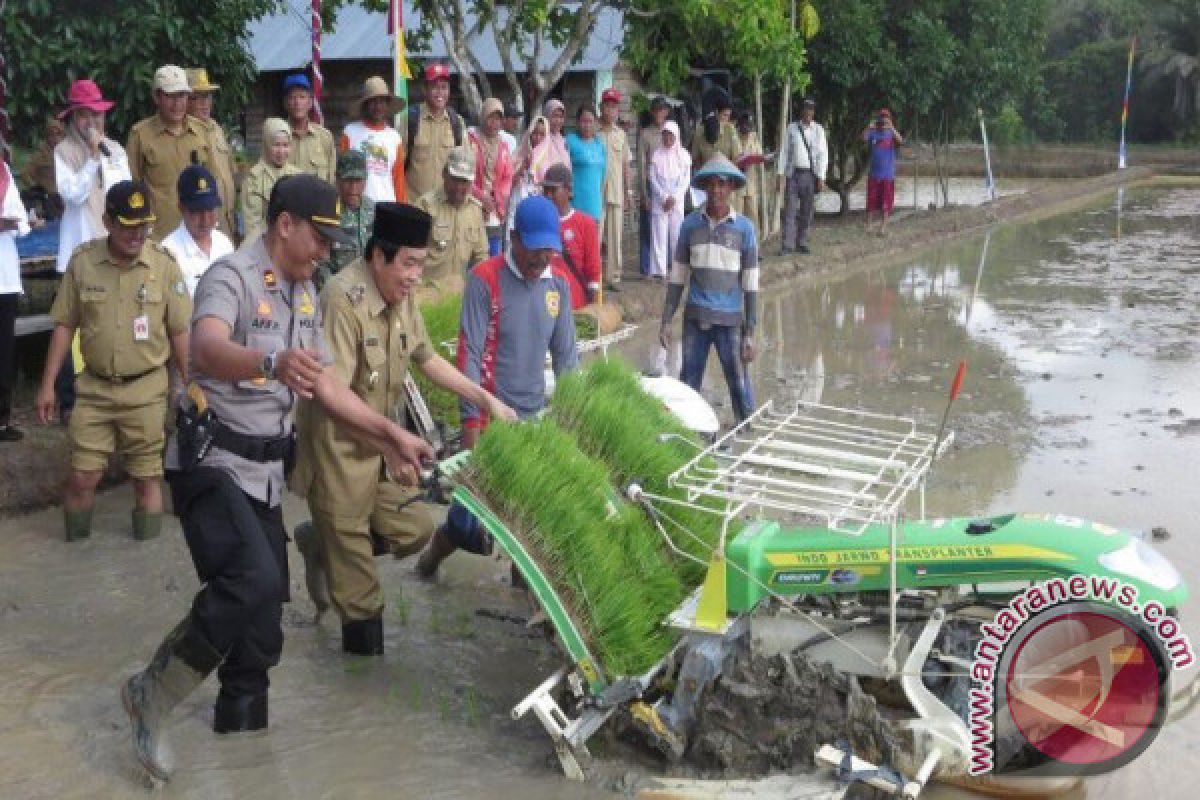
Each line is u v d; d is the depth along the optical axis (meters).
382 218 5.08
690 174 15.70
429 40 14.03
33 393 9.14
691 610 4.77
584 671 4.60
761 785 4.39
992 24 22.27
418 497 4.93
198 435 4.61
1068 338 12.62
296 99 9.17
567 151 13.12
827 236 19.91
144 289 6.64
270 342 4.64
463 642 5.78
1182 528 7.03
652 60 14.51
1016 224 23.47
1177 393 10.30
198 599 4.65
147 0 10.27
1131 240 20.81
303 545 5.84
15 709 5.07
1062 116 42.88
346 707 5.14
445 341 7.32
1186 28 42.16
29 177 9.51
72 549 6.81
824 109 21.36
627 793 4.46
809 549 4.58
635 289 14.12
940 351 12.01
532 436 4.95
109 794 4.49
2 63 8.95
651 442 5.44
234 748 4.81
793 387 10.45
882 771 4.27
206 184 7.03
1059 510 7.30
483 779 4.60
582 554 4.70
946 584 4.47
